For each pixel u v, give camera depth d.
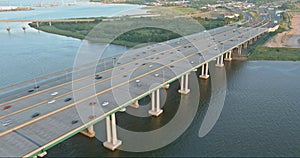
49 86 71.06
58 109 57.16
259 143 62.50
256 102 82.12
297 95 86.94
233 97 85.94
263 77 104.62
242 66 119.75
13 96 64.88
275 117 73.38
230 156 58.41
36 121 52.53
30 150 43.72
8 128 50.06
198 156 58.53
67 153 59.44
